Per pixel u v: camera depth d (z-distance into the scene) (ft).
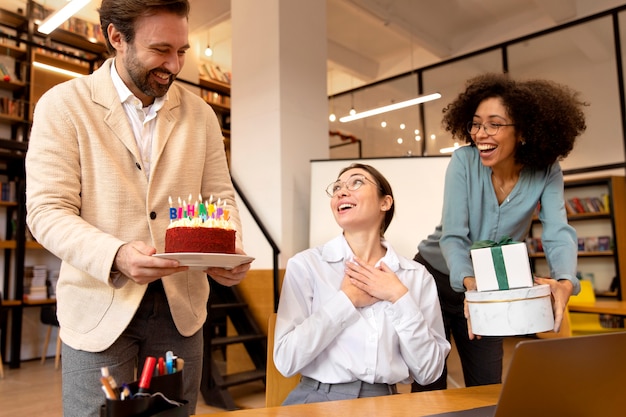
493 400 3.19
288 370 4.08
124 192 3.69
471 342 6.11
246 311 13.82
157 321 3.84
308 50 16.31
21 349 17.22
